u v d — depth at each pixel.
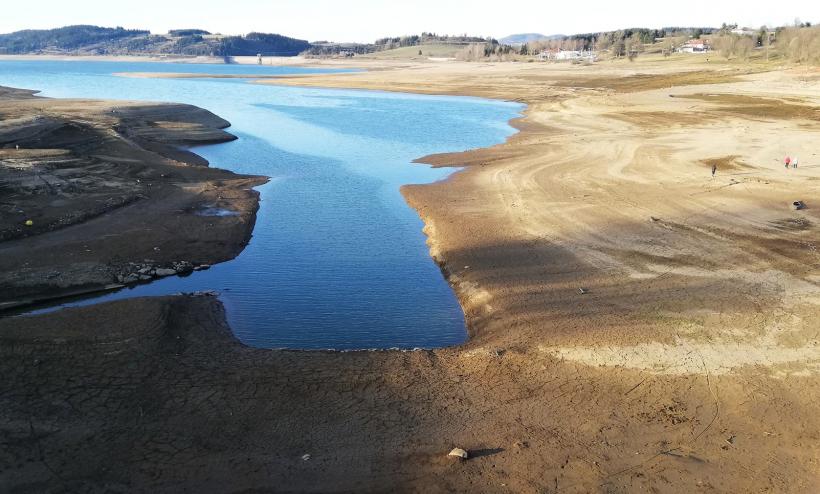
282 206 39.22
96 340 20.38
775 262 27.69
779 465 15.33
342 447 15.96
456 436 16.52
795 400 17.84
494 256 29.52
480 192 41.12
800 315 22.75
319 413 17.34
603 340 21.28
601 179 43.28
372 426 16.84
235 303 25.19
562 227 32.97
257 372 19.34
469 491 14.52
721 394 18.22
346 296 26.17
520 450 15.91
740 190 39.34
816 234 31.23
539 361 20.20
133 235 31.23
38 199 34.34
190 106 76.94
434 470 15.19
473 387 18.86
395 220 36.66
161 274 27.41
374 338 22.67
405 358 20.67
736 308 23.33
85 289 25.45
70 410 16.81
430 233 33.84
